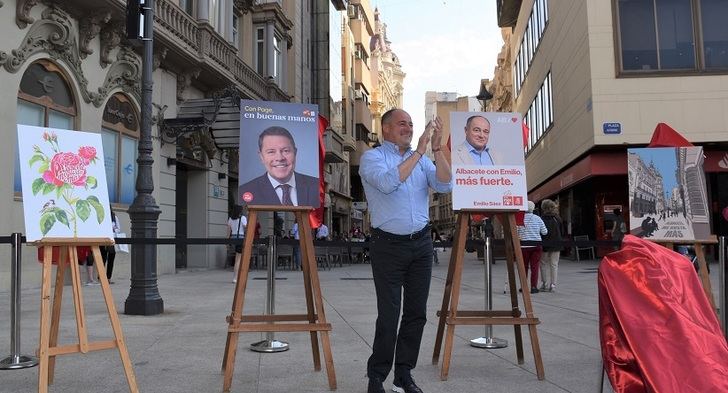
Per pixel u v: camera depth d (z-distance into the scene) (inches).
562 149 905.5
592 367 197.3
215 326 278.2
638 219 223.9
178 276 601.3
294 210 190.2
